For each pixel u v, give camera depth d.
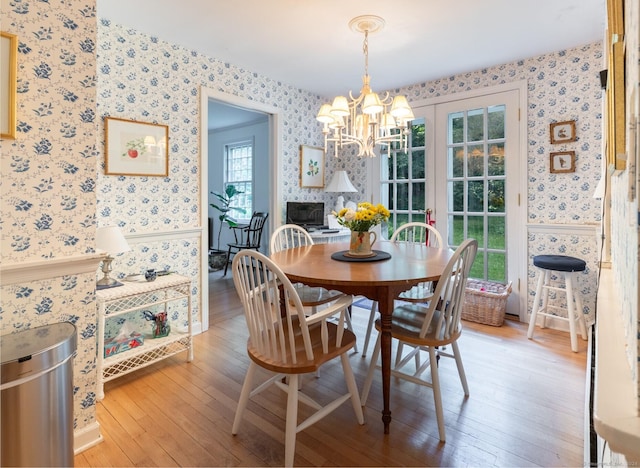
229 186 6.33
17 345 1.32
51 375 1.32
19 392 1.24
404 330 1.85
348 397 1.77
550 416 1.88
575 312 3.03
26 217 1.45
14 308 1.43
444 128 3.72
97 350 2.15
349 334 1.83
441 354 2.18
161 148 2.80
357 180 4.47
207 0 2.23
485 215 3.52
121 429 1.80
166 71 2.82
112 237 2.27
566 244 3.08
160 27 2.59
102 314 2.08
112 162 2.53
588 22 2.52
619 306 1.12
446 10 2.34
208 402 2.04
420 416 1.90
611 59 1.01
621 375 0.73
